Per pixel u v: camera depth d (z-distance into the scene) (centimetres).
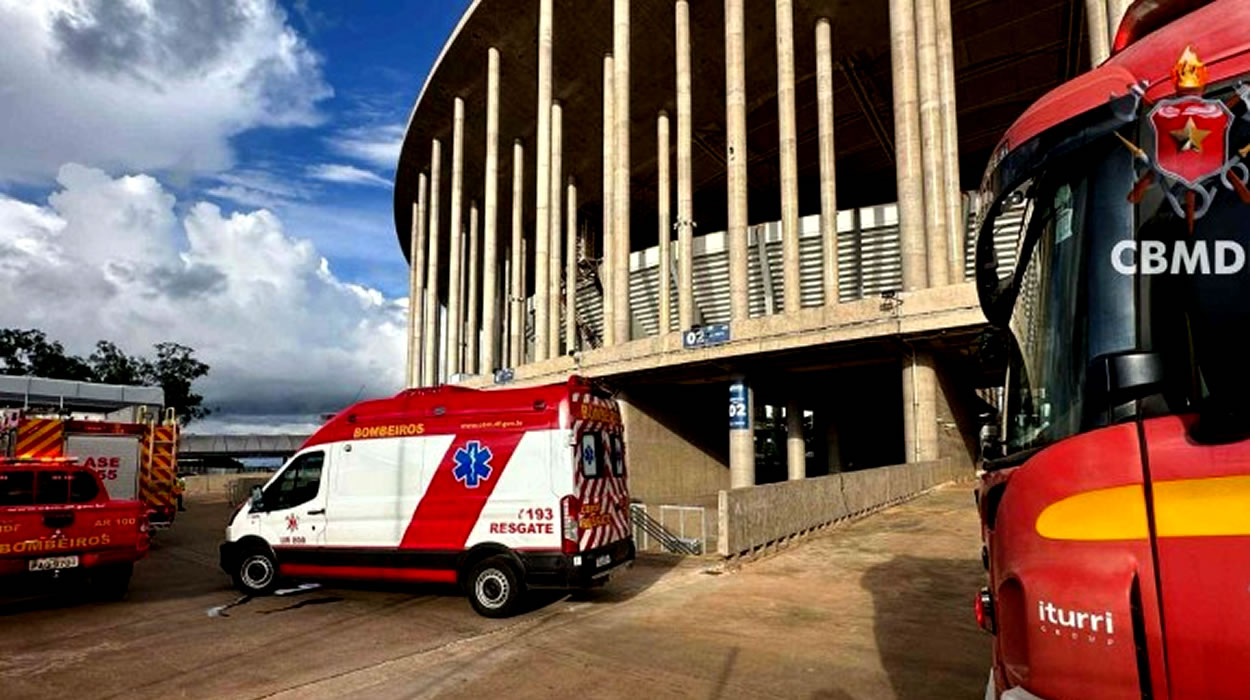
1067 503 222
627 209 3534
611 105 3872
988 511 326
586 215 5322
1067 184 253
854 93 3866
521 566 872
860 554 1190
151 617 885
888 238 3234
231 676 639
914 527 1452
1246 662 182
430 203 5862
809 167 4772
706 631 770
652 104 4119
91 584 991
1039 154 262
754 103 4066
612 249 3584
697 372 2952
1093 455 217
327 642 755
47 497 972
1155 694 195
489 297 4397
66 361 4981
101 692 602
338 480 998
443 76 4669
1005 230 310
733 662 662
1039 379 266
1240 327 198
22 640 774
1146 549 202
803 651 693
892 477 1855
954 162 2714
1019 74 3784
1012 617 244
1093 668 206
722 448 3803
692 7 3484
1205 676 188
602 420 999
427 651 715
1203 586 191
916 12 2781
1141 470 206
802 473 3312
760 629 774
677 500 2997
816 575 1045
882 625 780
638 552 1333
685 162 3391
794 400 3362
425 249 6291
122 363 5288
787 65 3053
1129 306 222
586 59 4066
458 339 5122
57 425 1584
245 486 3078
